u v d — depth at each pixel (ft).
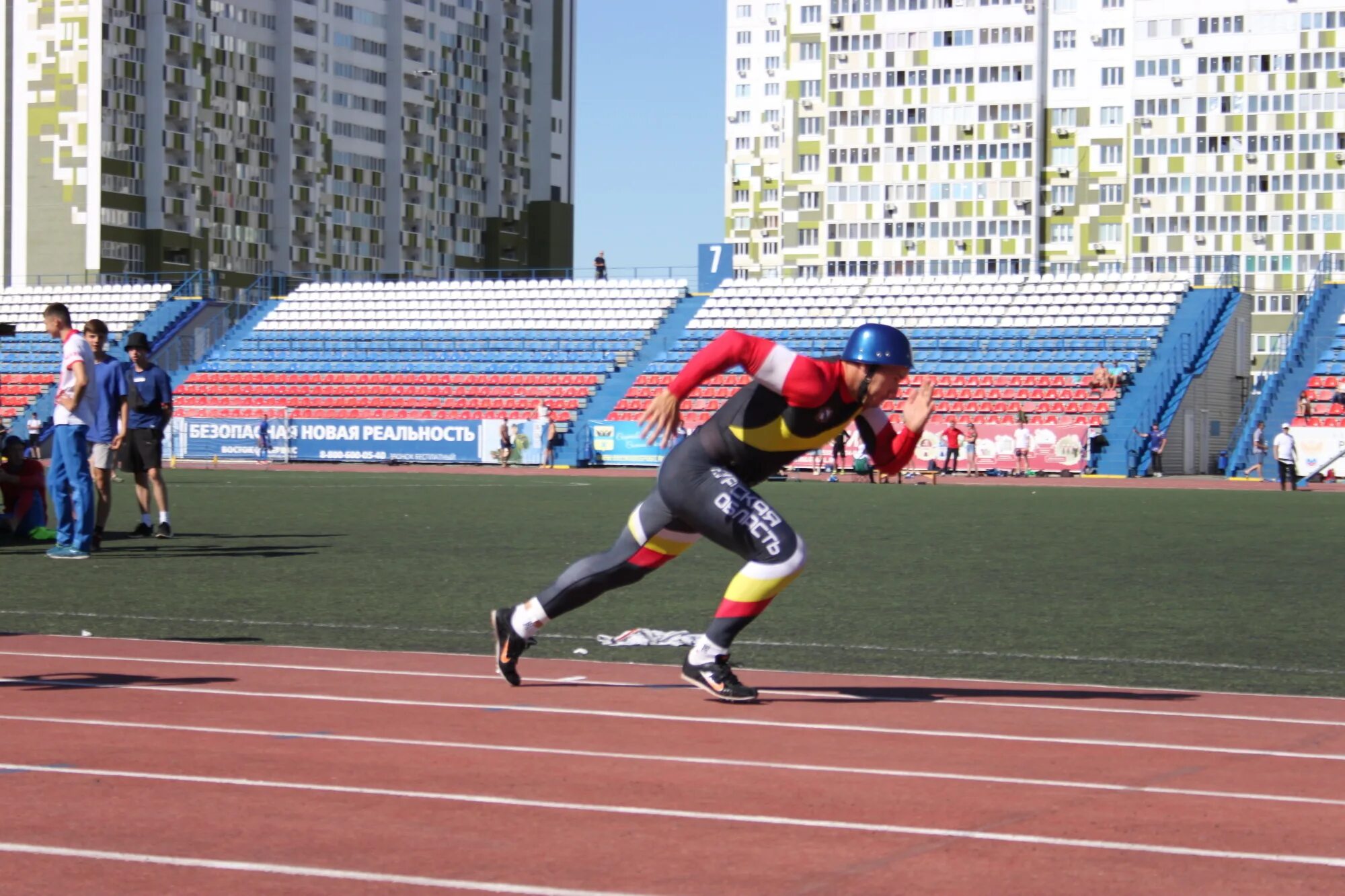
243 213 281.54
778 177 450.71
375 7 309.01
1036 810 15.48
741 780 16.81
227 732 19.49
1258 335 243.60
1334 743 19.45
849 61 261.03
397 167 312.09
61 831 14.48
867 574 44.88
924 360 153.28
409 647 28.66
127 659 26.35
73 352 45.73
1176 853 13.87
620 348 165.78
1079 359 148.36
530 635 22.98
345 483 108.37
